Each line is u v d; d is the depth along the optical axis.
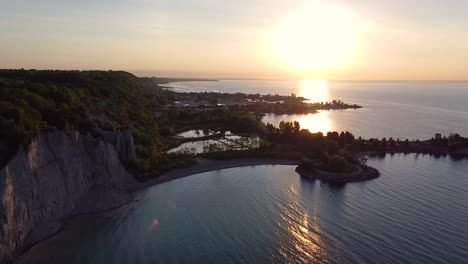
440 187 120.75
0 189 72.19
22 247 76.31
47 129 95.06
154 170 128.75
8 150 80.25
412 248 77.94
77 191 97.81
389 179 131.38
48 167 89.81
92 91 187.62
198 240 82.44
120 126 154.38
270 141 189.00
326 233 85.38
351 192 116.19
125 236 84.19
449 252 76.25
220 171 140.00
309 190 118.31
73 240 81.69
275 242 81.25
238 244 80.50
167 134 198.88
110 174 109.69
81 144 105.06
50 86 141.88
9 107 92.69
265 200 108.06
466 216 94.88
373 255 75.19
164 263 73.19
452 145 184.25
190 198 109.31
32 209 81.81
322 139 181.88
